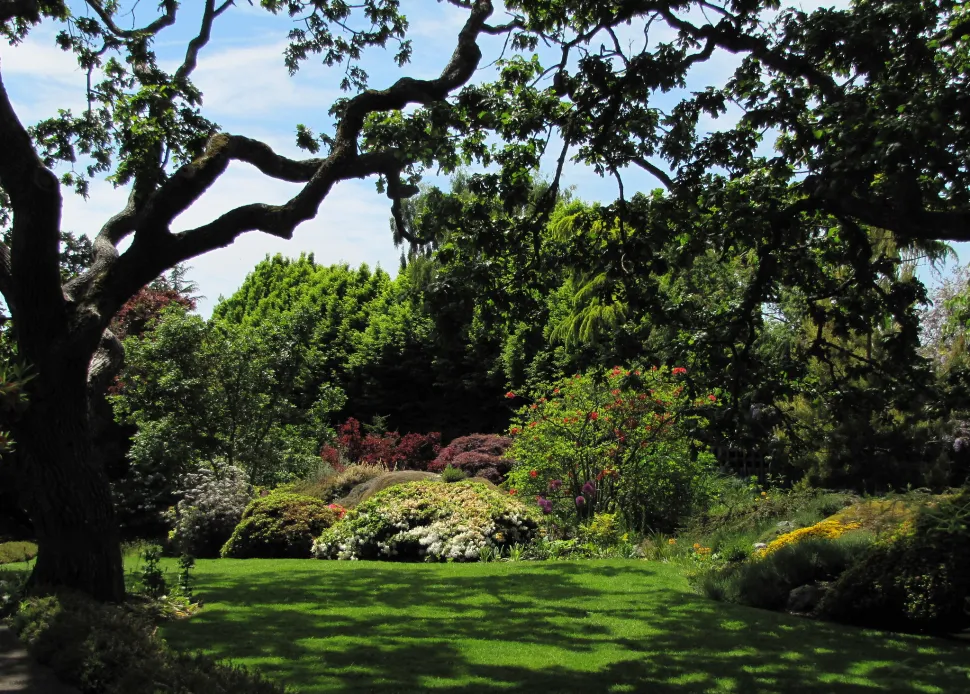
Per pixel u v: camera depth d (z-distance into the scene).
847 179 5.21
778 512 11.81
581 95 6.44
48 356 6.85
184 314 17.25
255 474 16.38
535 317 7.09
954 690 5.27
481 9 8.45
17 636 5.91
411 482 13.69
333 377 29.81
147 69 9.61
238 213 7.55
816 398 7.33
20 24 9.49
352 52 9.90
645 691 5.20
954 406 6.68
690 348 6.58
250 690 4.69
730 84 6.61
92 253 7.76
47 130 9.62
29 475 7.05
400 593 8.79
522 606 8.06
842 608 7.45
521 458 14.67
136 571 10.42
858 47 5.69
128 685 4.64
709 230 6.68
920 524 7.49
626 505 13.44
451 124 7.11
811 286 7.44
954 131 5.09
